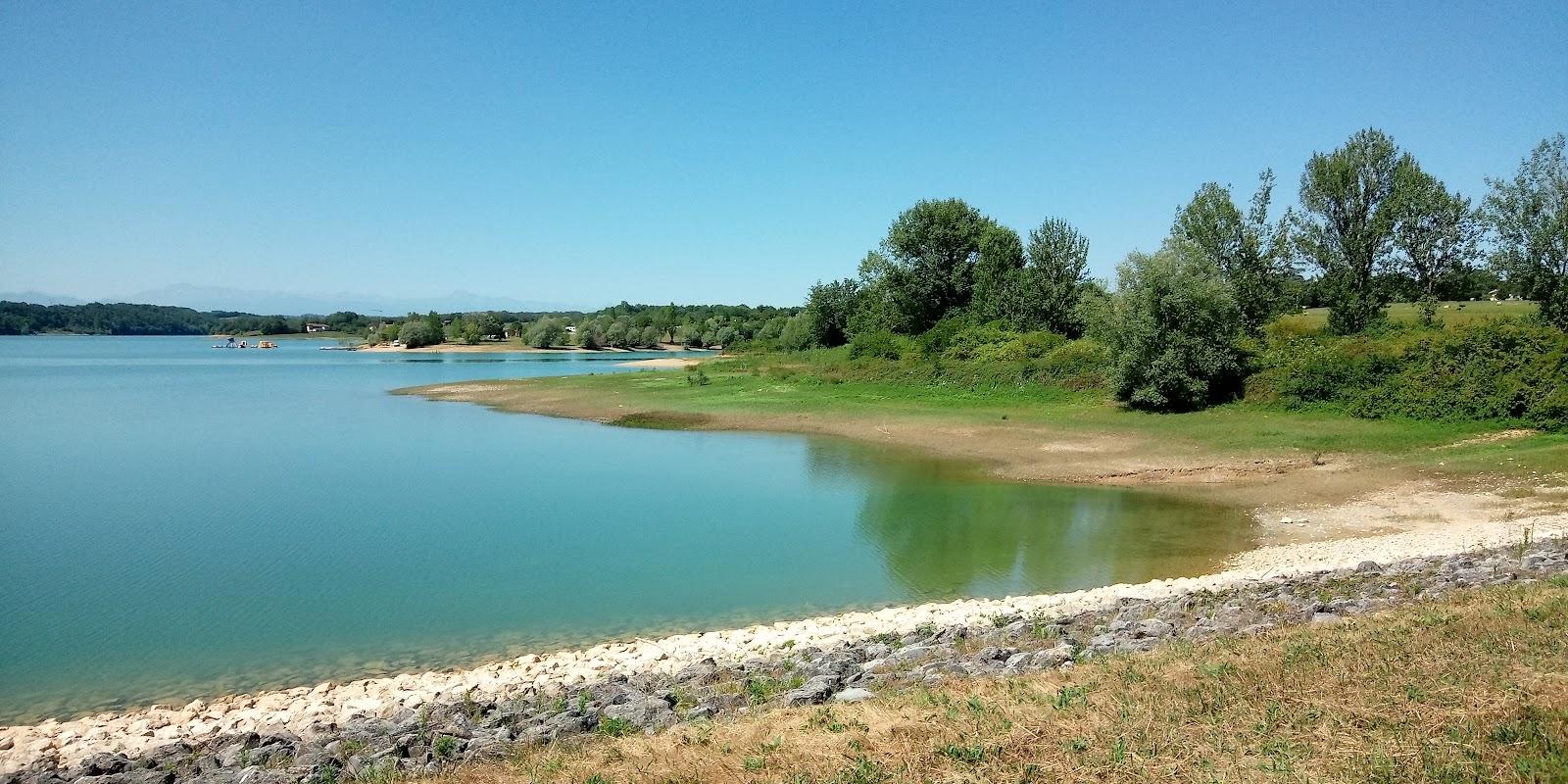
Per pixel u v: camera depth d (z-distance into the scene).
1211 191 46.47
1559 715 6.28
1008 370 47.50
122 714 11.17
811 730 7.67
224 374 82.75
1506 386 29.50
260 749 9.20
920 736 7.21
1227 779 5.94
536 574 17.28
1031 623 12.23
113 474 28.72
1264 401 36.62
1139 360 37.88
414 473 28.81
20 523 21.70
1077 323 60.47
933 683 9.22
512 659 13.02
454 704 10.46
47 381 73.62
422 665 12.80
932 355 56.81
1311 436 29.98
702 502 24.08
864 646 11.88
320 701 11.30
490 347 144.25
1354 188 45.00
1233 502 22.81
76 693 11.98
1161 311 37.69
